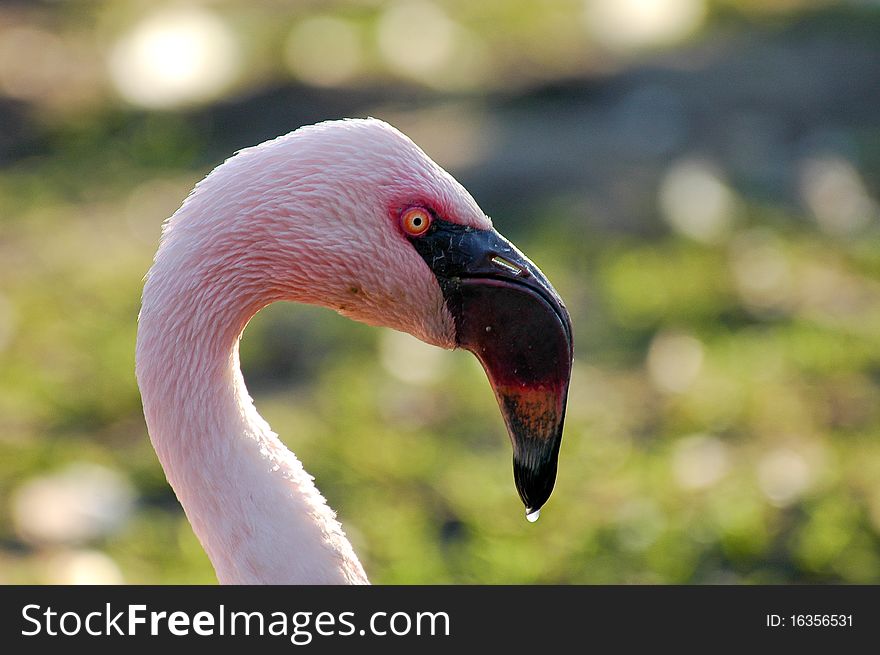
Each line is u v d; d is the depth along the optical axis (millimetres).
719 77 15234
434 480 8586
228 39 16469
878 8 17281
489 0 18953
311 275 4199
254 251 4152
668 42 16484
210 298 4156
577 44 16516
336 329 10344
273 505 4234
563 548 7898
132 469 8703
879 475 8344
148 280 4219
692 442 8875
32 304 10781
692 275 10930
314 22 17266
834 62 15648
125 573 7602
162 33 16734
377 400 9406
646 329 10273
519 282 4348
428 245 4309
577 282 10914
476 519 8188
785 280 10891
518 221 11914
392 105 14898
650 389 9508
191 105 14859
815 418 9023
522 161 12891
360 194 4188
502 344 4387
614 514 8180
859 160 13383
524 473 4449
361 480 8570
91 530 8000
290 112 14703
